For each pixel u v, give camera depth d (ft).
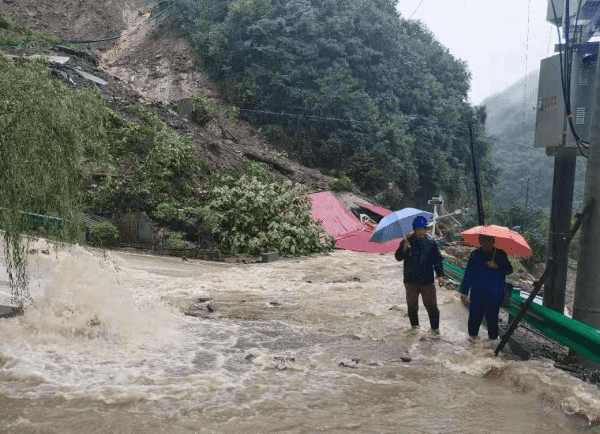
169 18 168.14
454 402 13.64
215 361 16.60
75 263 22.27
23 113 16.57
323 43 146.10
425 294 21.65
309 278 40.73
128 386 13.66
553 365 17.46
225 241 57.72
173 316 22.89
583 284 19.89
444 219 86.94
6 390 12.86
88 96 20.08
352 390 14.38
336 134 137.59
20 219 17.10
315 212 79.25
